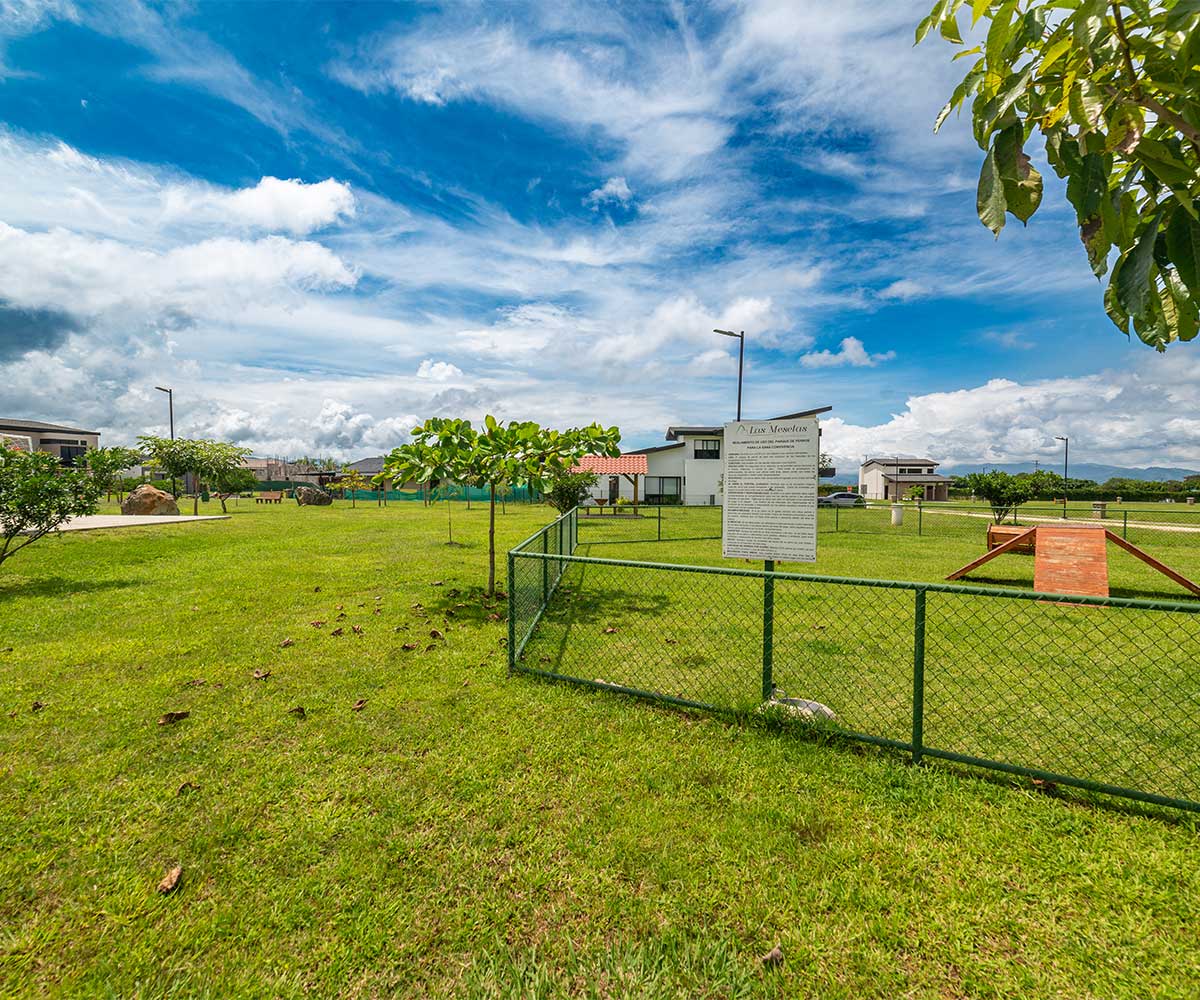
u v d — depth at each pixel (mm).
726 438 4129
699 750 3416
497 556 11953
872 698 4301
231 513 27266
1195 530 18438
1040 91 1690
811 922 2105
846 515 27562
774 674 4828
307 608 7109
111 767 3234
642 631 6148
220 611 6891
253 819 2764
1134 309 1605
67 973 1913
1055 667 4957
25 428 55781
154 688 4406
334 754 3404
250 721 3846
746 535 4082
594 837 2592
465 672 4809
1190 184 1642
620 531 19094
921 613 3186
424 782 3082
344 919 2137
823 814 2760
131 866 2432
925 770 3164
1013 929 2064
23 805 2871
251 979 1889
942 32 1794
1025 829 2639
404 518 23875
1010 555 13039
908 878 2324
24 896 2256
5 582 8578
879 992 1825
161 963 1956
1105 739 3607
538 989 1817
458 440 7340
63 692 4324
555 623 6500
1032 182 1545
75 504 8703
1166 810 2779
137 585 8453
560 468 7910
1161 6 1492
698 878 2326
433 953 1993
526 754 3381
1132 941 2004
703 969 1903
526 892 2270
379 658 5168
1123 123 1462
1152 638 5816
